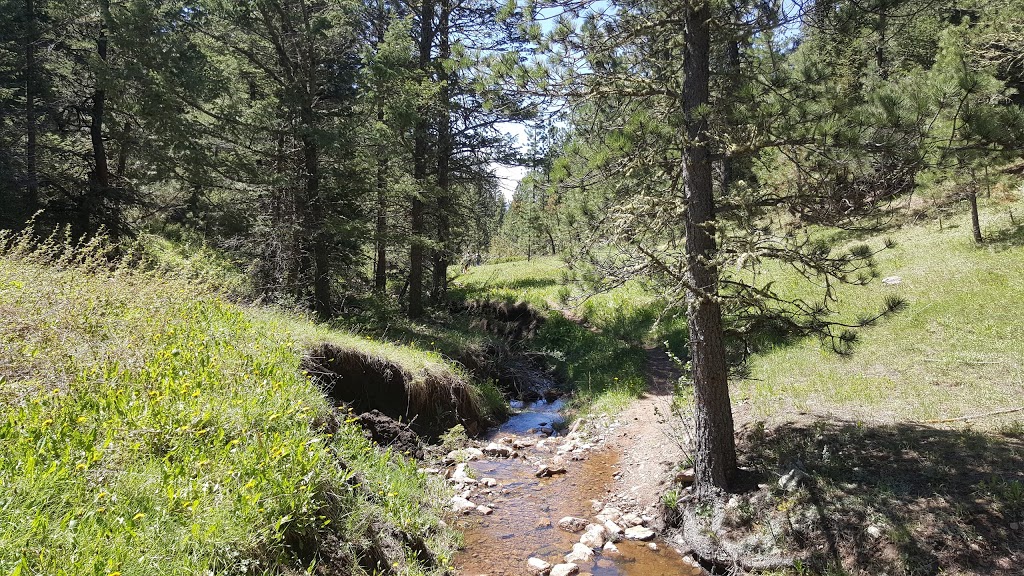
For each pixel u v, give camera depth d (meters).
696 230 6.86
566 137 7.78
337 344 9.73
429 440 10.14
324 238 15.12
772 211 7.21
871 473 6.48
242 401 5.51
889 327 11.31
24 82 19.70
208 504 3.81
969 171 6.51
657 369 13.98
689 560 6.41
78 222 16.27
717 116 6.51
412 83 13.99
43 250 8.05
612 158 6.79
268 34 14.34
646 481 8.12
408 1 16.55
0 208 16.17
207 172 13.90
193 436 4.62
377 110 14.77
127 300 7.25
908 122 5.68
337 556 4.43
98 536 3.11
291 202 14.58
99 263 8.37
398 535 5.50
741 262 6.15
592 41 7.34
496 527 7.14
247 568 3.60
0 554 2.76
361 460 6.75
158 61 12.45
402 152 16.33
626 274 7.38
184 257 12.14
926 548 5.23
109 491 3.62
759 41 7.13
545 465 9.20
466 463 9.12
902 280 13.63
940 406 8.00
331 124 14.53
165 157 13.70
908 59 13.37
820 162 6.47
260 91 15.82
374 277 21.25
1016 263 12.54
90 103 17.97
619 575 6.12
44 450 3.73
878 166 6.13
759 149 6.59
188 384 5.34
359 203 17.11
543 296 22.12
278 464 4.62
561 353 15.91
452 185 19.56
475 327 20.33
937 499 5.76
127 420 4.47
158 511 3.59
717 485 6.88
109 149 19.56
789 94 6.48
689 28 6.80
